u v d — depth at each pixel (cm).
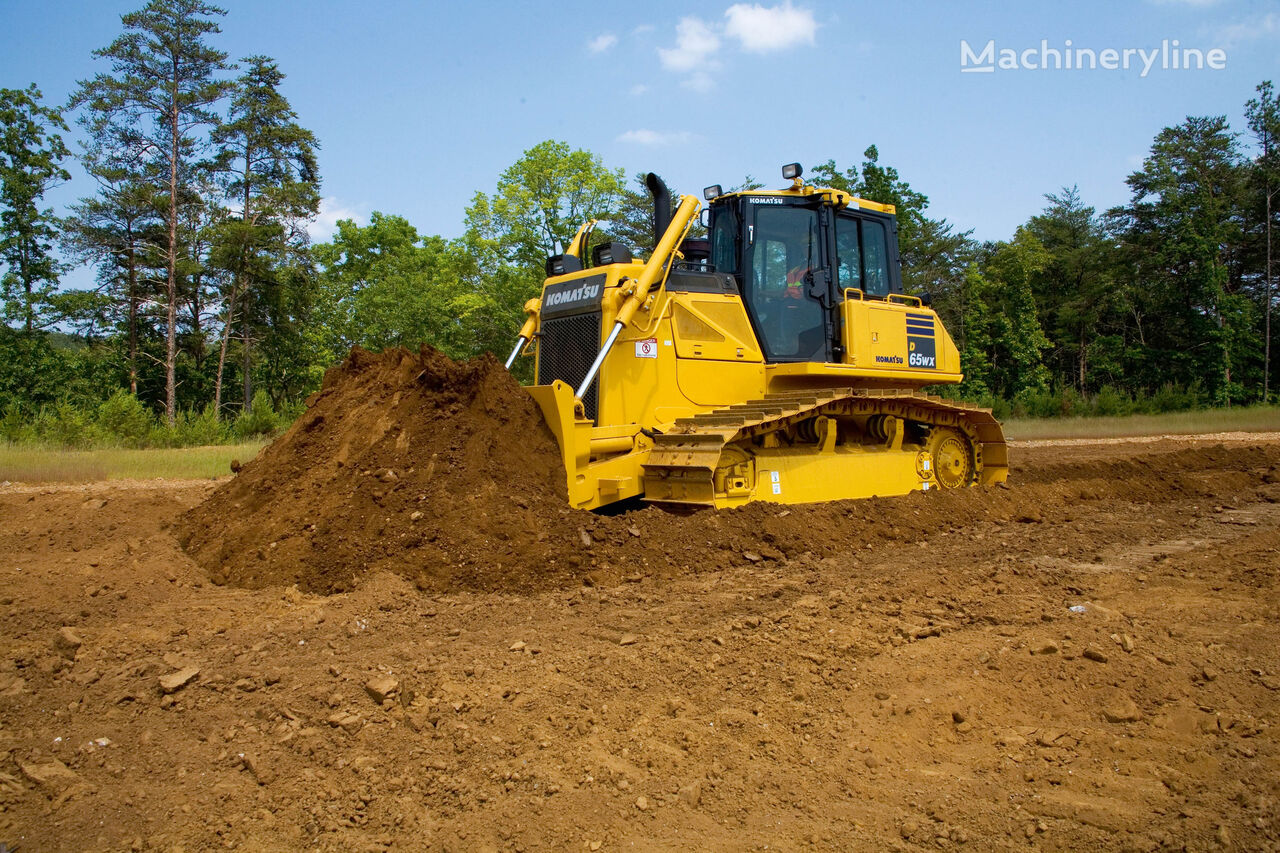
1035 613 564
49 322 3612
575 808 342
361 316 3700
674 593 641
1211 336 4188
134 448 2377
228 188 4009
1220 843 309
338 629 550
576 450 767
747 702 434
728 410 859
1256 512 1003
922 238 4419
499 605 603
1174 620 552
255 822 337
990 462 1135
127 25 3497
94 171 3494
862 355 950
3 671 474
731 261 934
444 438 726
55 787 360
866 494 965
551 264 980
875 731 406
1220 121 4781
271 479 757
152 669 473
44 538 807
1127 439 2423
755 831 327
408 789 359
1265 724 402
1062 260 5112
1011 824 328
